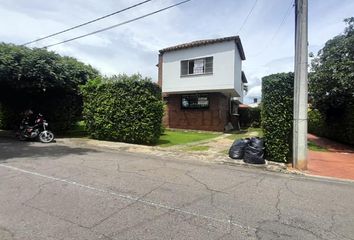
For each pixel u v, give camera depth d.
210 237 4.00
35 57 14.48
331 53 15.61
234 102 28.22
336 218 4.88
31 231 4.07
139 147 12.59
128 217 4.62
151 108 13.54
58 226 4.24
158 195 5.80
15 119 19.16
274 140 9.81
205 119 22.00
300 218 4.82
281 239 4.03
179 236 4.00
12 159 9.23
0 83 15.41
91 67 17.88
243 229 4.30
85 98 15.45
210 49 20.42
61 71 15.31
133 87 13.83
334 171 9.21
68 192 5.84
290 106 9.73
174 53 21.83
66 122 17.14
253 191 6.34
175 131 21.89
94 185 6.38
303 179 7.84
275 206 5.38
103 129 14.68
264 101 10.08
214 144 14.44
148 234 4.04
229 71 19.77
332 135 18.70
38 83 14.74
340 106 16.64
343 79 14.08
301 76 8.88
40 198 5.44
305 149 8.95
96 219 4.52
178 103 23.02
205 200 5.58
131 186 6.38
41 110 17.31
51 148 11.83
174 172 7.95
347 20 15.79
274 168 8.90
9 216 4.59
